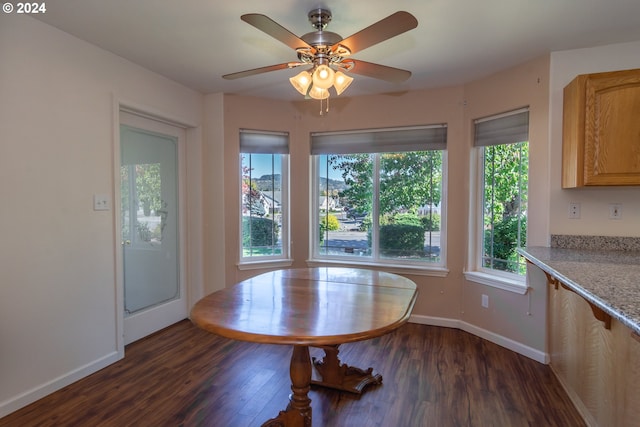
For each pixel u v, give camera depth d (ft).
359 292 6.12
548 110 8.27
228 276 11.63
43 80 6.91
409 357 8.75
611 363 5.38
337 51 5.71
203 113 11.54
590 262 6.34
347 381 7.36
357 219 12.24
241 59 8.77
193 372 8.03
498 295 9.52
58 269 7.23
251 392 7.20
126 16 6.67
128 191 9.43
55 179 7.15
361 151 11.79
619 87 6.79
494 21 6.81
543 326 8.38
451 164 10.68
